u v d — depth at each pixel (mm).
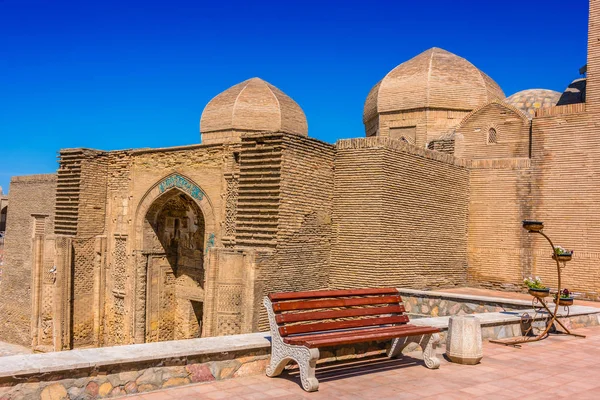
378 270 12648
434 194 14469
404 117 19297
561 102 16859
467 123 16641
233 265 11898
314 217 12859
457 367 6055
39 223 20703
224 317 11945
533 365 6254
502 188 15289
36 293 16703
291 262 12250
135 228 15852
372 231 12789
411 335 5789
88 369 4680
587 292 13867
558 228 14398
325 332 5695
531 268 14719
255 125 20531
